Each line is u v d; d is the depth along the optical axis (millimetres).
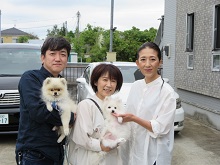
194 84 9266
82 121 2463
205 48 8547
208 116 8352
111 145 2453
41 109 2266
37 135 2340
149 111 2701
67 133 2357
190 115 9547
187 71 9828
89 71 7973
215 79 7926
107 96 2650
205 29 8562
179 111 6648
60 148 2480
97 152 2496
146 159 2664
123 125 2668
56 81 2379
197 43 9109
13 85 5898
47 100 2355
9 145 6020
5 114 5715
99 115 2543
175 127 6637
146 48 2752
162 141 2662
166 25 12086
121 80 2715
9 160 5215
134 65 7672
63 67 2506
